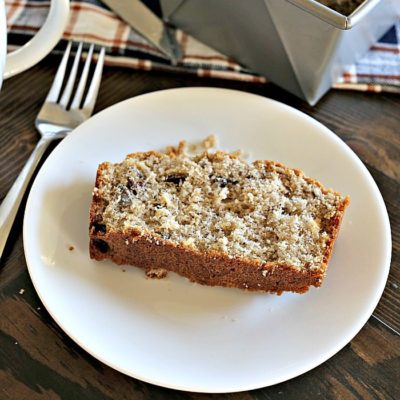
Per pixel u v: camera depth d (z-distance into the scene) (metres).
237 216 0.27
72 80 0.33
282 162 0.31
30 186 0.30
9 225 0.28
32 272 0.26
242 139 0.31
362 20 0.30
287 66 0.33
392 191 0.31
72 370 0.24
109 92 0.34
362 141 0.33
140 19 0.36
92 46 0.35
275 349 0.25
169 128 0.31
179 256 0.26
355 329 0.25
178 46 0.36
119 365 0.24
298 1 0.28
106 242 0.26
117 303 0.26
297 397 0.24
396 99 0.35
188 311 0.26
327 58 0.31
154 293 0.26
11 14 0.36
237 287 0.27
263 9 0.30
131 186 0.28
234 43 0.34
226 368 0.24
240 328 0.25
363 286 0.26
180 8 0.35
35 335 0.25
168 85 0.35
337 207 0.27
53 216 0.28
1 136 0.32
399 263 0.28
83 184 0.29
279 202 0.27
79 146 0.30
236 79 0.35
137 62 0.35
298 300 0.26
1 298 0.26
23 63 0.27
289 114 0.32
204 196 0.28
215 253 0.25
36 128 0.32
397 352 0.25
